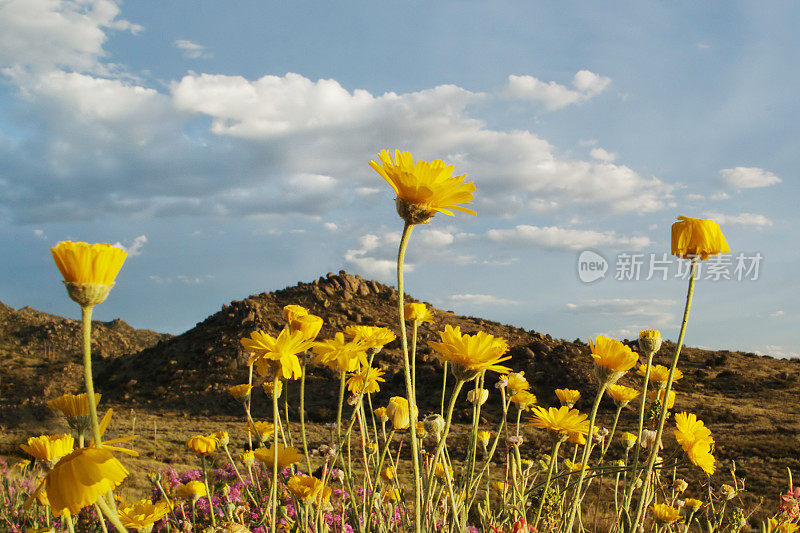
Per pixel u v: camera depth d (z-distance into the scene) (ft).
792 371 143.02
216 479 21.25
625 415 54.70
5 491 17.08
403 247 5.04
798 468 54.03
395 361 139.44
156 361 192.65
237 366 172.14
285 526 9.17
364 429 8.22
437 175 5.10
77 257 3.56
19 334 284.61
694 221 6.09
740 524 10.37
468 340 5.55
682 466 7.50
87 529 12.21
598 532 10.57
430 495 5.64
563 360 130.72
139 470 43.70
